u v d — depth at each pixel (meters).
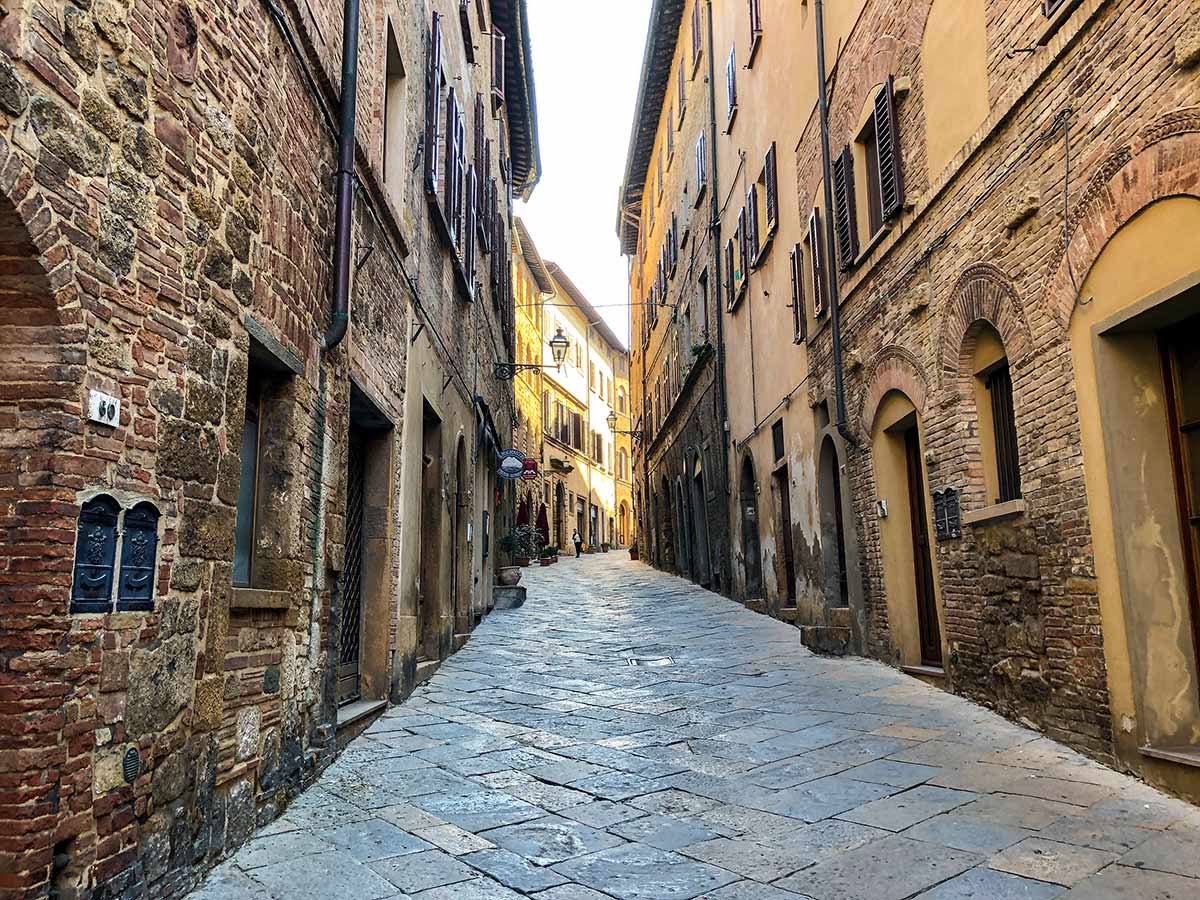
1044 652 6.31
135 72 3.69
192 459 4.12
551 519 41.31
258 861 4.38
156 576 3.79
